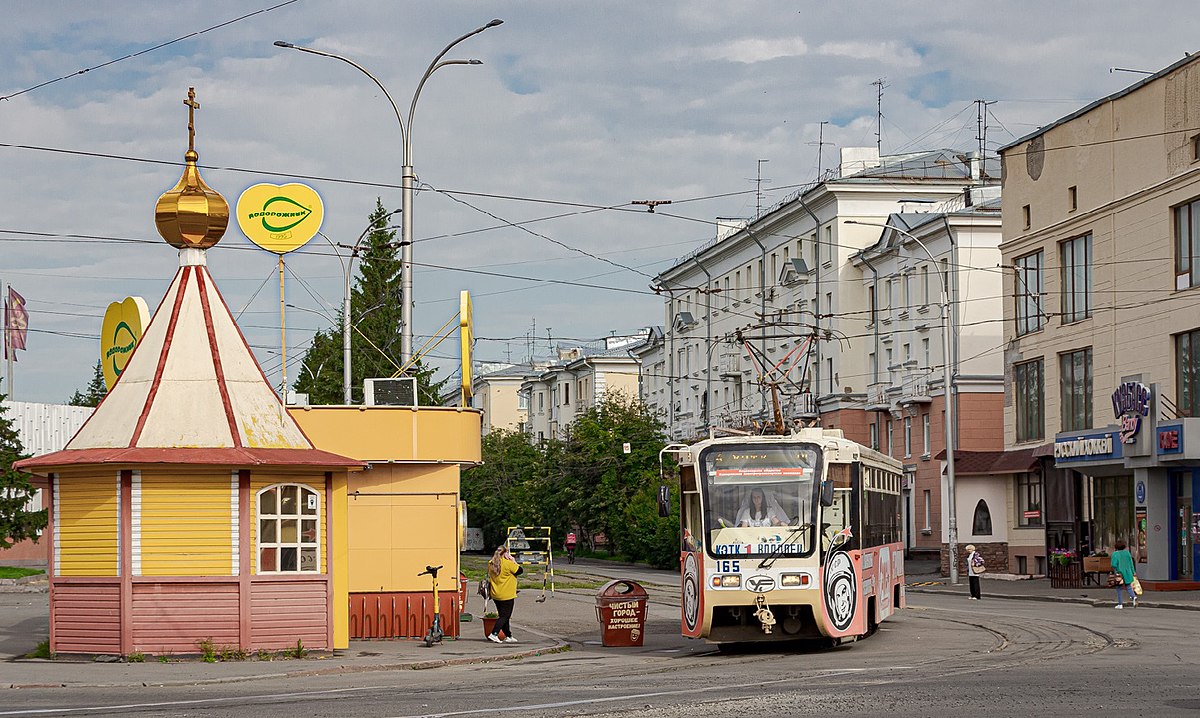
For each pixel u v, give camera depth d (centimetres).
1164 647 2256
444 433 2614
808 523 2300
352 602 2614
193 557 2191
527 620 3334
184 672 2000
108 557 2180
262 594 2220
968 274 6094
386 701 1584
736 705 1482
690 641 2722
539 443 10231
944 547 5778
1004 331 5653
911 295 6488
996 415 6078
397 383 2706
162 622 2172
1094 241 5000
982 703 1452
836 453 2345
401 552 2631
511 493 9988
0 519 4925
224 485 2214
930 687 1619
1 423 5000
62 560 2211
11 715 1474
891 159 7600
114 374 2658
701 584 2302
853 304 7056
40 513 4972
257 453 2227
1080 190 5097
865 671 1873
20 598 4256
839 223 7056
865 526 2433
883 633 2698
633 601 2598
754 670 1959
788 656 2252
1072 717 1327
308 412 2555
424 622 2628
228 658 2180
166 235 2362
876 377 6844
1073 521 5041
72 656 2186
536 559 7150
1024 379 5531
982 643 2405
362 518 2625
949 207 6694
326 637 2264
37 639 2686
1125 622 2970
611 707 1483
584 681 1828
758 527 2300
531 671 2038
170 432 2216
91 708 1545
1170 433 4250
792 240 7650
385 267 7612
